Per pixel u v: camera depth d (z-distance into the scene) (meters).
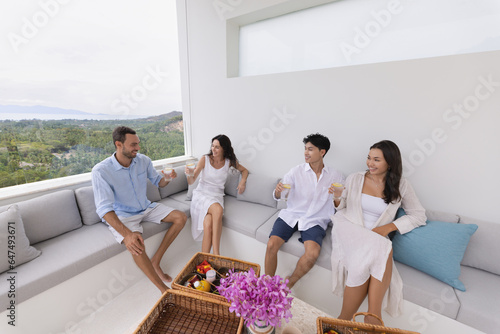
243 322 0.83
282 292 0.71
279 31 2.03
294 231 1.61
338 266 1.26
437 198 1.49
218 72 2.26
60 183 1.66
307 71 1.77
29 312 1.10
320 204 1.57
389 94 1.51
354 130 1.68
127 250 1.49
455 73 1.31
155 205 1.76
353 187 1.47
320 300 1.41
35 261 1.21
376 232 1.28
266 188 2.00
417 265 1.21
